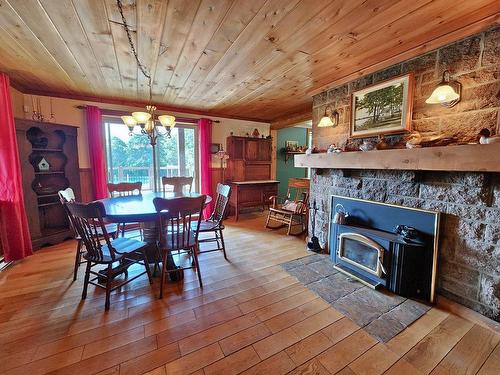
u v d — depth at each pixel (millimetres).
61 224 3451
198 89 3236
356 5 1470
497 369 1293
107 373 1251
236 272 2424
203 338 1508
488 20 1509
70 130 3332
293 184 4355
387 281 2039
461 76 1726
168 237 2320
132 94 3490
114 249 1955
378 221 2271
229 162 4922
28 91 3199
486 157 1399
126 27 1721
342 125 2754
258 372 1270
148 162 4375
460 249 1725
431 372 1274
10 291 2016
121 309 1790
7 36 1848
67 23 1675
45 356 1353
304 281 2240
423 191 1929
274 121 5395
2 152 2436
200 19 1619
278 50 2076
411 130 2051
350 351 1413
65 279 2227
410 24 1680
